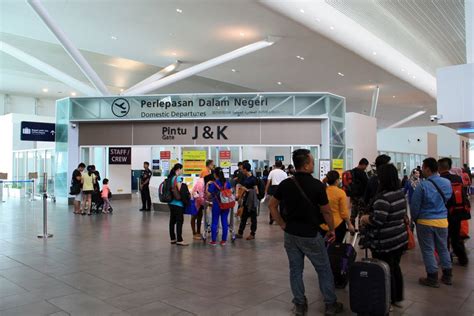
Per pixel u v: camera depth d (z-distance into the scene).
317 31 15.27
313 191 3.95
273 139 14.31
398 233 4.22
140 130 14.92
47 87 28.02
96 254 6.94
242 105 14.25
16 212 13.80
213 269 5.89
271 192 10.42
